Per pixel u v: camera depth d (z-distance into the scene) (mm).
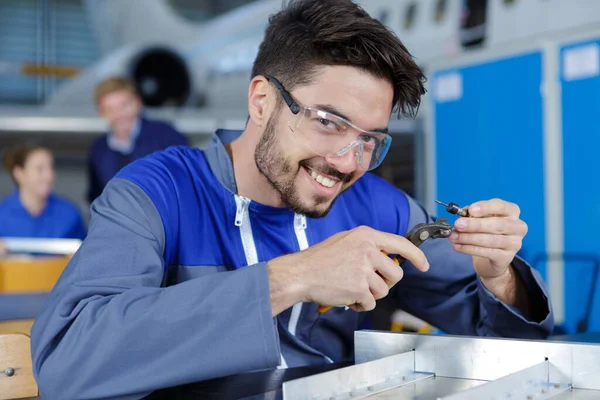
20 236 3846
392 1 6078
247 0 12250
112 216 944
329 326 1116
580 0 4016
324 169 893
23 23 12859
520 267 1040
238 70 8438
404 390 775
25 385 1008
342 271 799
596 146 3404
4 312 1588
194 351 787
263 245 1075
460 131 4262
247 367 792
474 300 1138
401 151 5293
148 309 797
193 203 1047
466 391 655
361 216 1182
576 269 3504
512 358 810
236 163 1063
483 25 4969
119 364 787
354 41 864
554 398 731
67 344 804
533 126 3754
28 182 3836
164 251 1013
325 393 714
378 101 878
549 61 3639
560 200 3604
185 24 11695
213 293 800
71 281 874
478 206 960
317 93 874
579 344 774
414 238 896
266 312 792
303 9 903
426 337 858
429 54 5516
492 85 4008
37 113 7227
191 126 6949
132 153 4059
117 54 9109
